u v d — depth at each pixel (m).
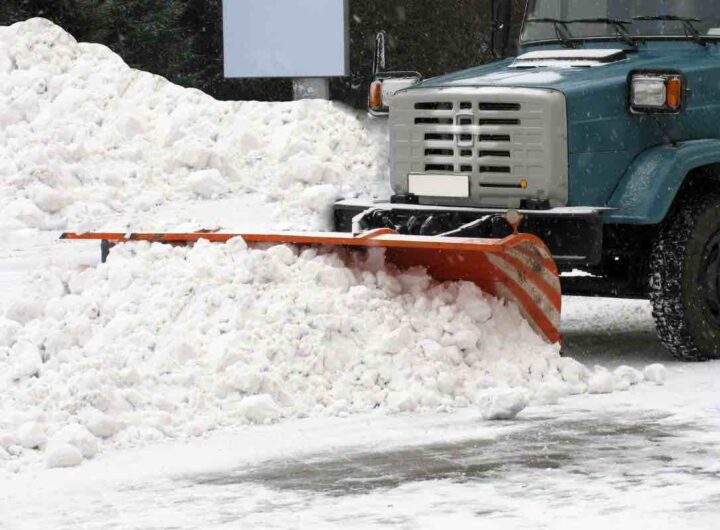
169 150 20.19
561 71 11.29
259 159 20.44
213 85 34.00
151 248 10.82
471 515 6.86
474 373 9.84
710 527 6.54
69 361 9.62
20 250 16.83
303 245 10.52
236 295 10.00
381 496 7.26
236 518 6.95
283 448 8.39
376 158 20.45
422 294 10.34
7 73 21.30
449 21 34.62
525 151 10.77
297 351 9.65
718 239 11.00
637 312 13.78
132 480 7.78
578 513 6.82
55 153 19.05
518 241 10.06
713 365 10.88
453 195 11.10
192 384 9.34
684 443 8.23
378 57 12.59
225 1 28.41
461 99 10.99
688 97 11.23
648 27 11.75
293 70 28.05
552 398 9.54
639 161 10.97
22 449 8.39
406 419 9.13
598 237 10.53
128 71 21.55
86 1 27.97
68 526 6.91
